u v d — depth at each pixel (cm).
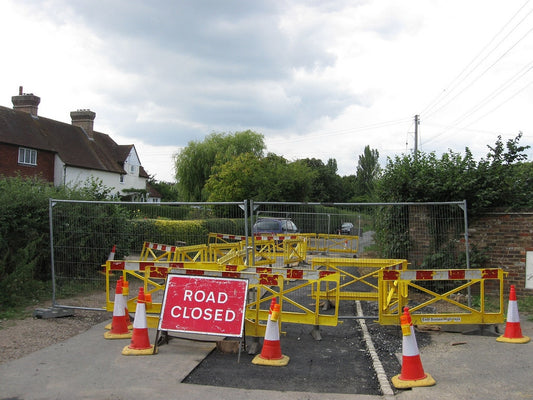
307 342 673
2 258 907
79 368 527
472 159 984
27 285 895
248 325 621
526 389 472
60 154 3353
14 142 3009
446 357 588
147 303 697
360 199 5269
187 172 4038
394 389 483
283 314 678
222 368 546
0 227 933
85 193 1268
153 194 5153
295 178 2947
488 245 955
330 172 5694
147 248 950
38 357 564
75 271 886
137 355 580
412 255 989
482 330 700
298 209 1117
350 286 1096
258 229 1407
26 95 3425
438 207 970
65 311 775
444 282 960
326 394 468
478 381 497
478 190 950
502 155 977
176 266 735
